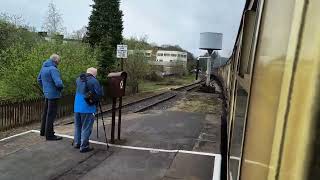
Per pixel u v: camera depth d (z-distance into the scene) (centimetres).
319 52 90
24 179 561
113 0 3241
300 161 90
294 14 116
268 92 148
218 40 2934
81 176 587
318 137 88
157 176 596
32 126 1181
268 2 191
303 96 94
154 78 4772
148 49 3619
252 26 296
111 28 3209
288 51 115
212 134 955
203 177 596
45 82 773
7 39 2641
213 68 5425
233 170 307
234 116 417
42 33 2928
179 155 723
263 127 150
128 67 2873
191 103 1917
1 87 1625
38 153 691
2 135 982
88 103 697
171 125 1066
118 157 694
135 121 1116
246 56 312
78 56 1880
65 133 870
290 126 100
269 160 123
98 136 859
